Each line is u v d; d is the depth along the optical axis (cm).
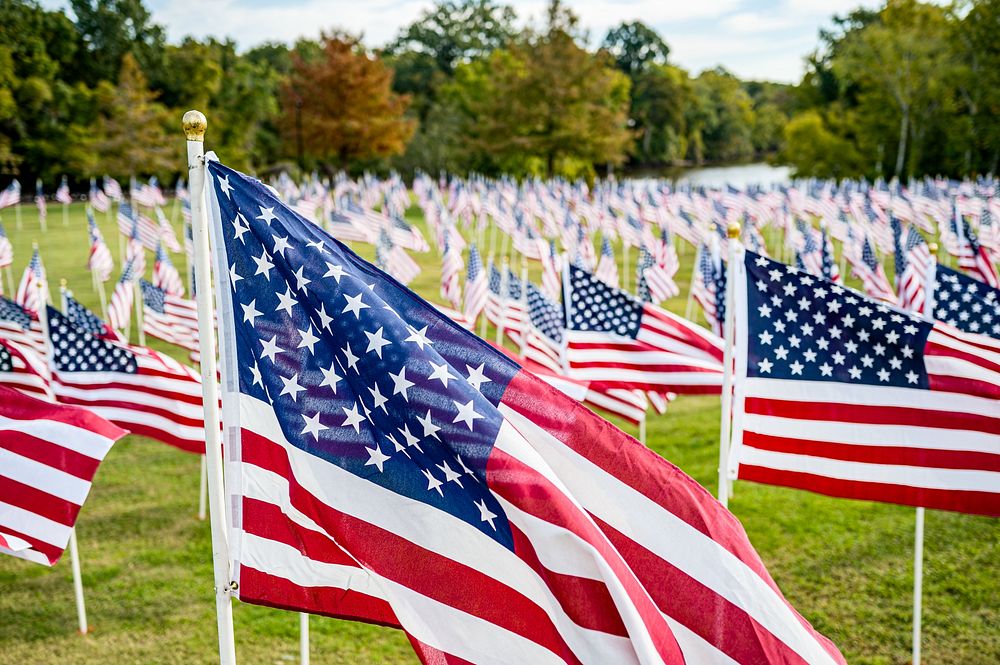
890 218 2752
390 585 424
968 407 637
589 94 6600
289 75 7988
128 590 974
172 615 924
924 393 645
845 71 6378
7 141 5997
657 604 426
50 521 684
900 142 6247
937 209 3203
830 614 923
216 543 441
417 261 3303
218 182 437
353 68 6500
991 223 2648
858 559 1029
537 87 6512
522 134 6662
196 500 1213
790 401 670
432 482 425
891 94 6172
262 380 438
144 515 1163
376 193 4353
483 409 423
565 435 444
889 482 650
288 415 436
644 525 434
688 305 2273
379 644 875
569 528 404
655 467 441
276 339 438
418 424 425
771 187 4078
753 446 677
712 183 8550
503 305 1524
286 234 438
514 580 413
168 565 1030
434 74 9569
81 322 1182
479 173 7231
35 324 1260
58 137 6175
